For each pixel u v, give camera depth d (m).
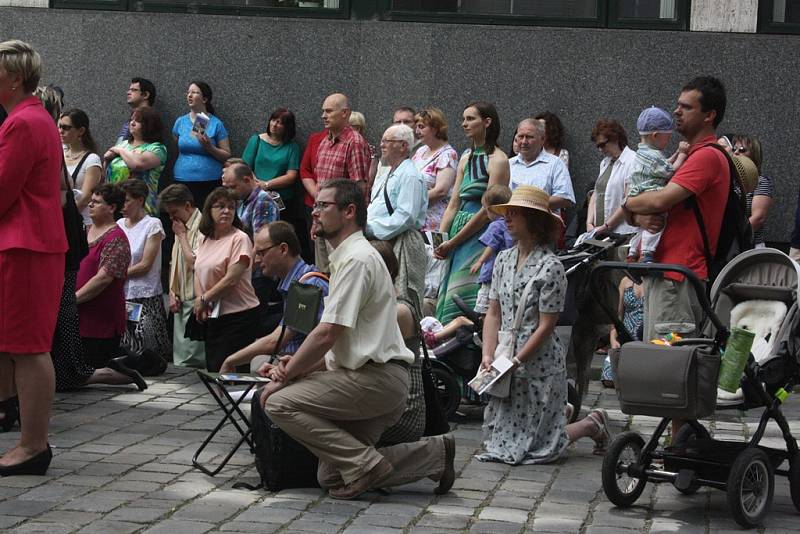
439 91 12.92
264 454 6.84
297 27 13.18
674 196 7.34
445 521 6.34
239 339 10.13
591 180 12.65
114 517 6.21
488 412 7.91
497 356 7.74
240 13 13.32
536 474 7.43
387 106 13.04
